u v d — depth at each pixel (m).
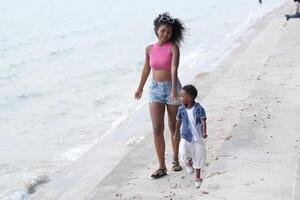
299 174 8.61
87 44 49.62
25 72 35.22
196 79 20.88
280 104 13.52
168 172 10.01
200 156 8.87
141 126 15.75
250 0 88.56
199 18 65.06
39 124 19.75
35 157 15.20
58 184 11.95
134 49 43.91
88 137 17.05
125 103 21.62
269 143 10.55
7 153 15.83
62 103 23.42
